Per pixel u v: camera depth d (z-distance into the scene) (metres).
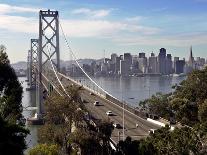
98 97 156.12
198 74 116.75
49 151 71.44
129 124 99.06
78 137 79.69
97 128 84.12
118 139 80.69
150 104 125.00
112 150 78.00
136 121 103.69
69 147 83.62
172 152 56.53
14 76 63.53
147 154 60.53
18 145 41.62
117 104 137.00
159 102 123.81
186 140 56.66
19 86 63.50
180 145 56.31
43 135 88.50
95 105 133.50
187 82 118.69
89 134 80.56
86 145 79.75
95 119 100.19
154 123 100.69
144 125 97.56
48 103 96.50
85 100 145.62
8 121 45.06
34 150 71.44
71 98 96.88
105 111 120.44
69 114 91.69
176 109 106.12
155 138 61.12
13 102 54.66
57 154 72.81
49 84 165.38
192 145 56.44
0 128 40.53
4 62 63.44
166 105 122.75
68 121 92.06
